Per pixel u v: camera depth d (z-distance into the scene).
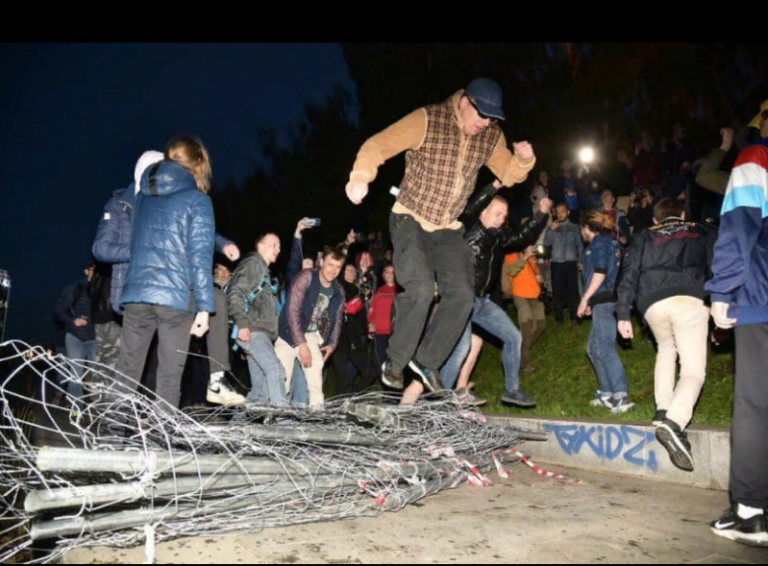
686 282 4.62
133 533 3.07
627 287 4.97
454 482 4.42
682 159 9.63
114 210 4.76
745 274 3.21
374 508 3.73
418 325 4.56
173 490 3.11
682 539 3.32
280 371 5.40
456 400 4.88
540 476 4.86
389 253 10.45
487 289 5.90
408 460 4.10
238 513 3.39
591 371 7.61
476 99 4.33
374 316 8.41
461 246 4.78
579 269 9.09
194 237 4.11
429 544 3.23
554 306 9.11
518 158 4.95
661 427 4.30
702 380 4.48
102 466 2.93
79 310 8.38
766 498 3.24
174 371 4.11
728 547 3.20
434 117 4.49
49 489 2.85
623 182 10.77
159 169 4.20
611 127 13.34
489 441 4.76
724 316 3.33
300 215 18.44
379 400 6.21
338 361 8.05
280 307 6.97
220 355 5.03
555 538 3.33
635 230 8.95
